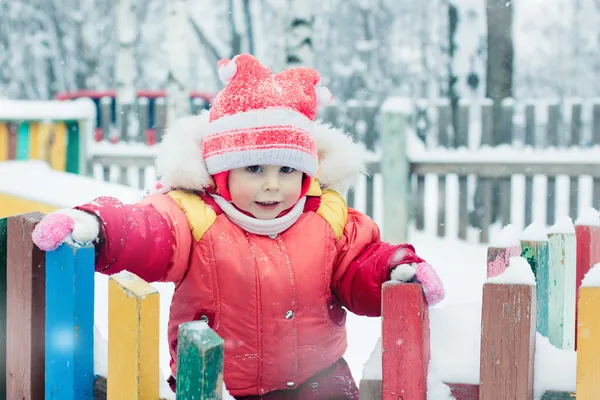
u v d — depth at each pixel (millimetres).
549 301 2193
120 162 8547
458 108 7832
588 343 1438
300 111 2236
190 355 1422
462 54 10266
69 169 7414
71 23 23234
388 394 1581
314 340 2229
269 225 2180
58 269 1761
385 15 22375
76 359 1725
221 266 2141
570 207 7184
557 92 24062
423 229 7441
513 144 7918
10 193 4559
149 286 1558
